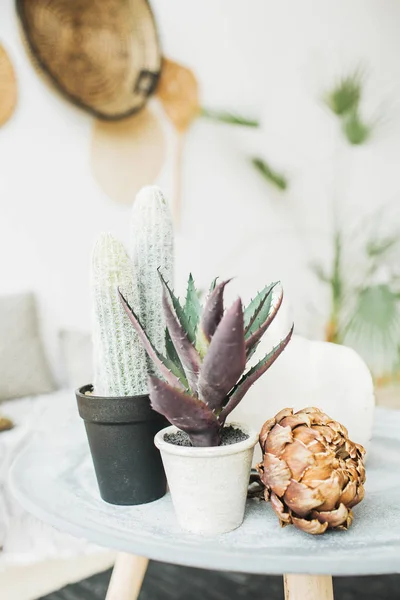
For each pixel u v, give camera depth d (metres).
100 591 1.25
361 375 0.75
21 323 2.01
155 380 0.49
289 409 0.57
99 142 2.32
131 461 0.62
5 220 2.13
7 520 1.03
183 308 0.61
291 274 2.82
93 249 0.62
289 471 0.51
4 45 2.12
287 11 2.78
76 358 2.06
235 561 0.48
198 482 0.54
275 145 2.77
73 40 2.24
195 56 2.54
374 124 2.92
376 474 0.71
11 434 1.40
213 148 2.60
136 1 2.35
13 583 1.07
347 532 0.54
